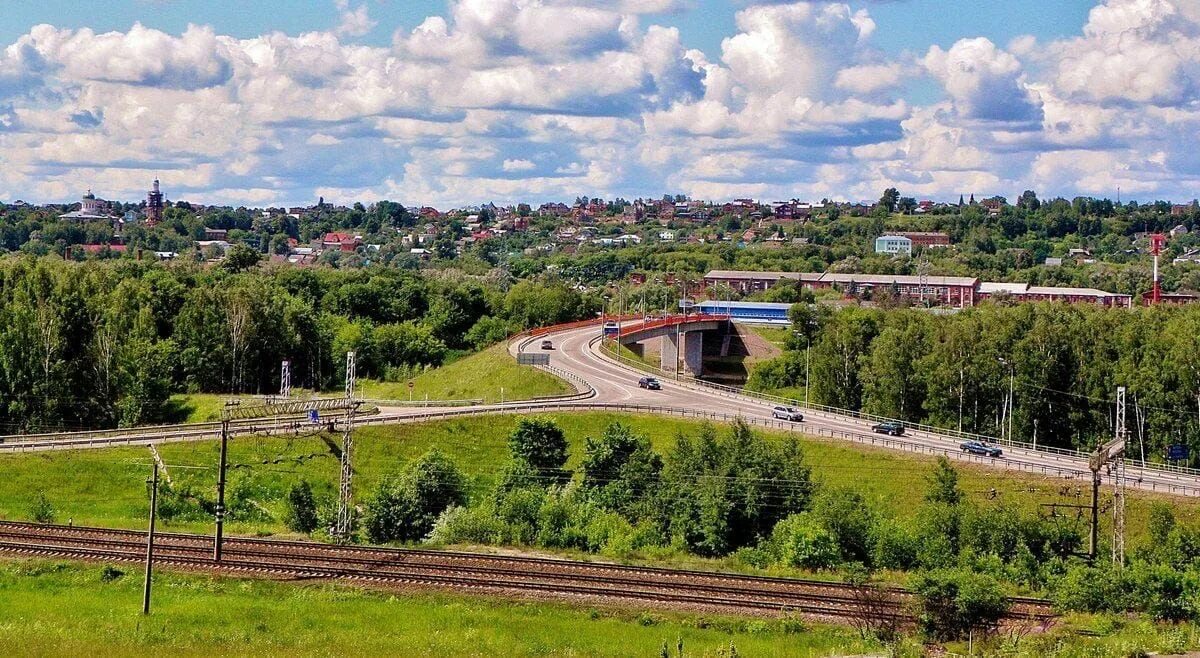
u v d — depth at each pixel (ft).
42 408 529.45
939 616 240.32
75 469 404.77
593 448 402.52
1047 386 560.61
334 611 251.19
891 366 595.06
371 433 451.53
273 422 437.58
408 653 217.36
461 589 269.03
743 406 539.29
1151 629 249.55
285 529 351.05
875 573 316.19
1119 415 341.41
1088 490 414.82
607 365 645.51
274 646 217.97
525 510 347.36
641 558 316.81
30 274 594.65
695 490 366.84
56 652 204.64
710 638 241.35
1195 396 519.19
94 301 594.24
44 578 270.05
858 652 230.68
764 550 336.90
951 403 573.33
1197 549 342.23
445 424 470.39
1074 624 258.16
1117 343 565.94
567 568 289.33
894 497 425.28
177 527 335.88
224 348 635.25
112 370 552.82
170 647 214.07
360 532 343.46
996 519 345.92
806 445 464.65
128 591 262.26
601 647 230.07
